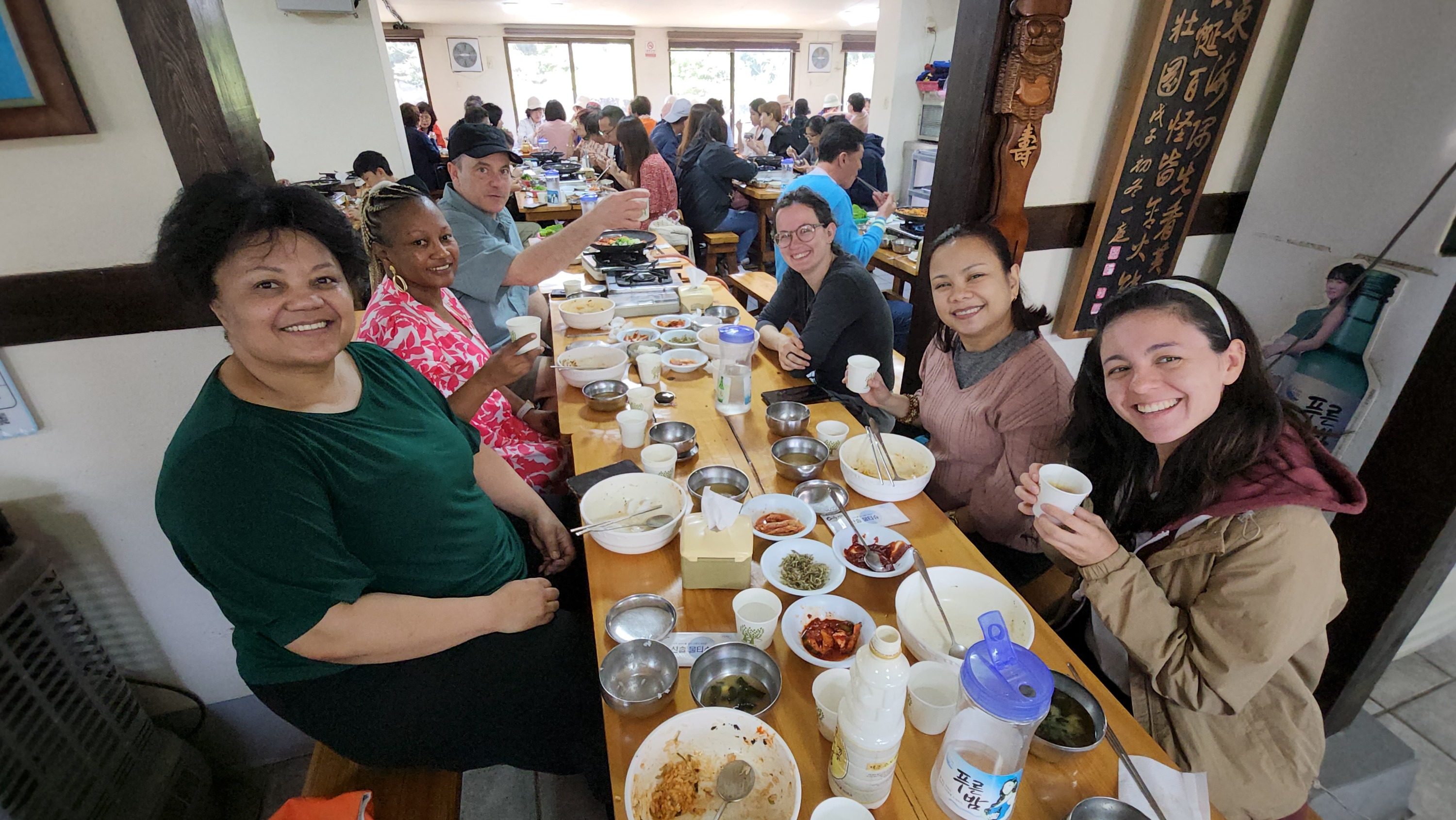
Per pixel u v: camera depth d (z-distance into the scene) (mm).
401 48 11516
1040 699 741
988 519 1757
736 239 5438
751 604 1143
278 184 1095
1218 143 2107
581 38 12117
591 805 1771
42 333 1418
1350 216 1834
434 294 2037
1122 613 1074
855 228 3131
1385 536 1680
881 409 1980
